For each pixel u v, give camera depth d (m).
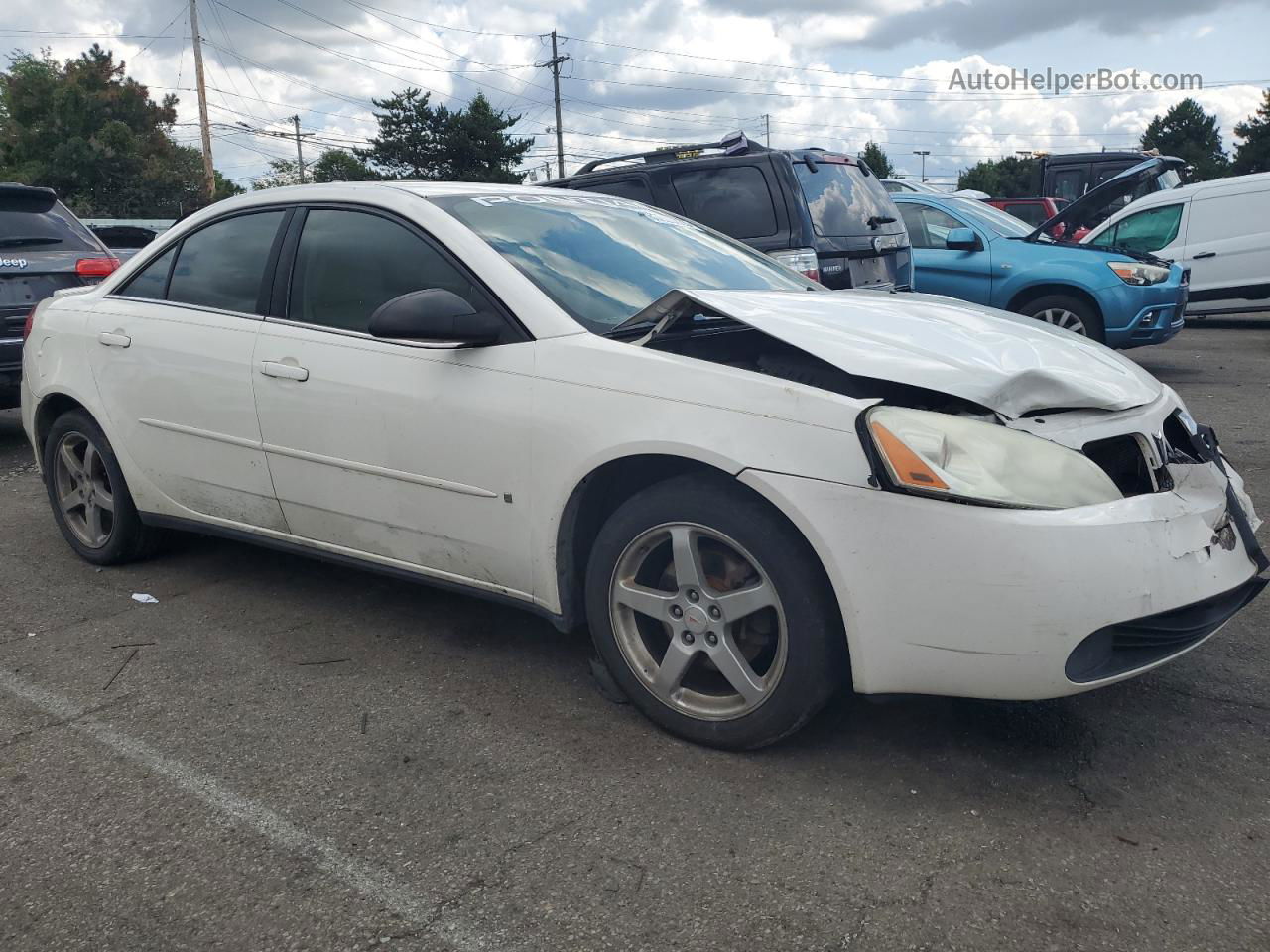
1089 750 2.88
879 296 3.74
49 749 3.02
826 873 2.37
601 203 4.06
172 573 4.53
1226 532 2.78
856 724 3.04
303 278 3.68
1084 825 2.54
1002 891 2.30
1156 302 8.99
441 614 4.01
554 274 3.32
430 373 3.24
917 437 2.53
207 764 2.92
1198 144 86.19
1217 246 12.11
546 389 3.00
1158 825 2.53
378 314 2.98
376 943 2.18
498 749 2.96
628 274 3.52
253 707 3.26
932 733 2.98
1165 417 2.94
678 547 2.83
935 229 10.15
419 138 53.34
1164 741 2.93
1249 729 2.98
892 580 2.52
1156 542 2.51
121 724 3.16
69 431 4.51
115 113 46.34
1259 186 11.93
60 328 4.48
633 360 2.90
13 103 42.16
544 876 2.38
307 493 3.63
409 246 3.44
